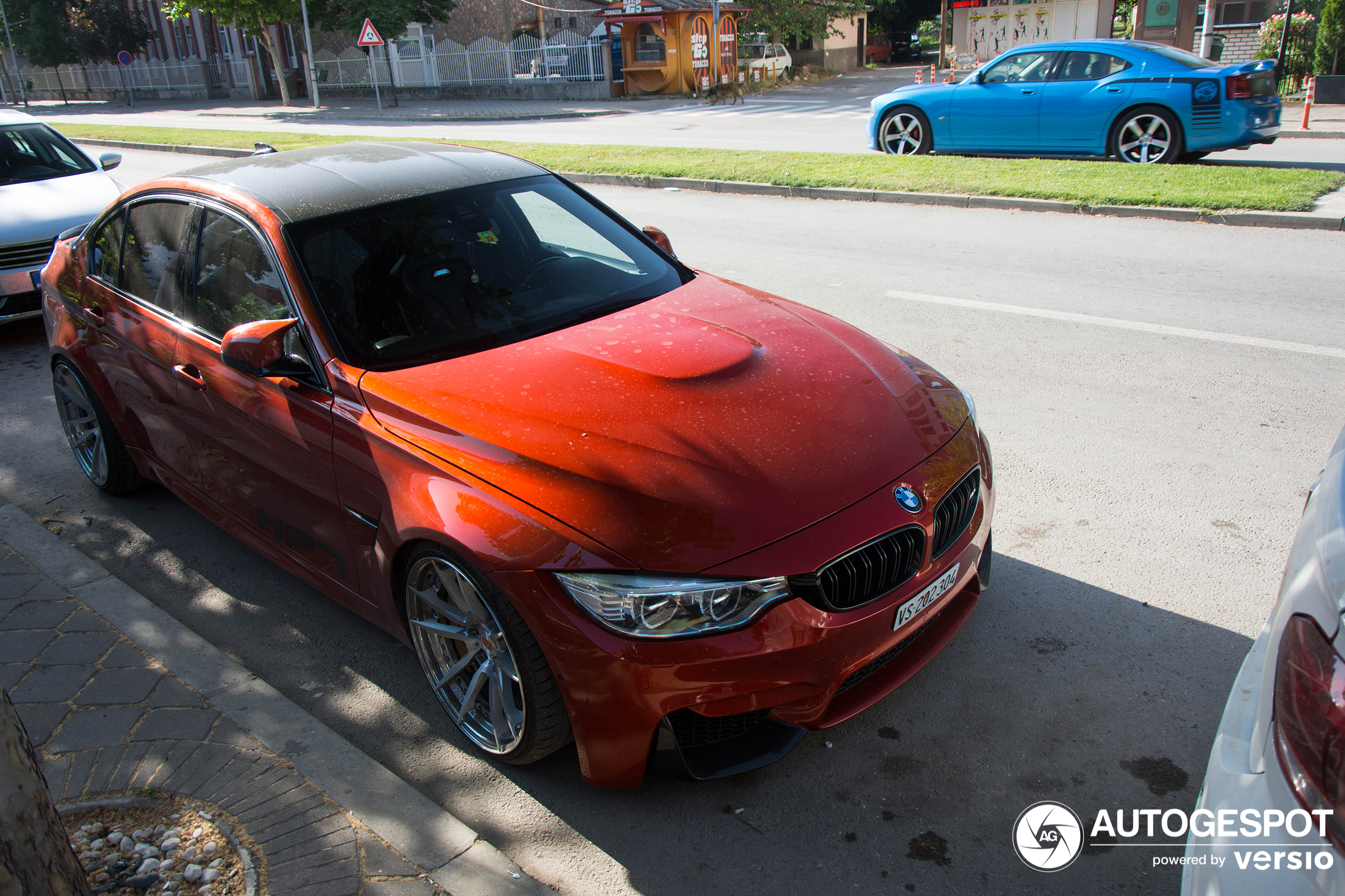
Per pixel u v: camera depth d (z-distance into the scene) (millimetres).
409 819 2600
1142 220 9375
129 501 4742
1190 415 4969
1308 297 6746
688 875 2486
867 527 2551
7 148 8102
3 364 7008
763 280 7984
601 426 2689
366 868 2439
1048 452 4668
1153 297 6949
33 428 5738
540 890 2375
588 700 2465
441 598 2912
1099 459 4566
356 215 3516
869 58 48906
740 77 33375
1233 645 3229
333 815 2619
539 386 2887
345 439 3002
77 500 4781
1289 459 4445
